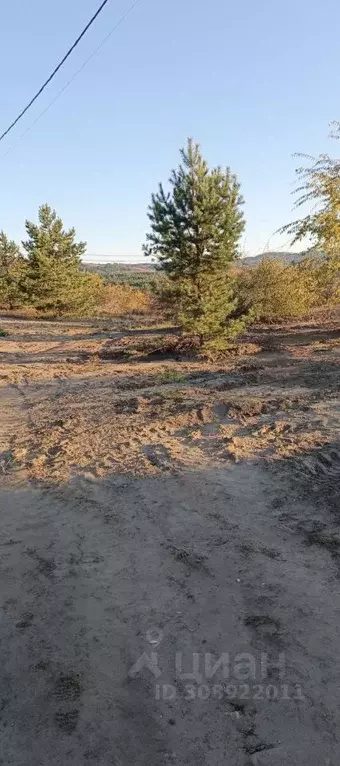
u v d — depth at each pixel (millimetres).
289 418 6918
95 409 8453
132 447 6230
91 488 5121
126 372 12375
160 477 5254
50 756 2258
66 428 7348
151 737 2336
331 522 4152
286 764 2172
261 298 20734
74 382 11555
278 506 4477
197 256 13672
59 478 5430
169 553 3861
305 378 9828
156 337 18578
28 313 32875
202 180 13156
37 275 31750
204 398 8531
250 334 17969
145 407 8281
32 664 2822
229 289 14352
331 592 3301
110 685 2646
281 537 3986
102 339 20078
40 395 10297
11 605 3359
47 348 18250
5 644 2990
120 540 4094
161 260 14125
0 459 6203
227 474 5211
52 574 3686
